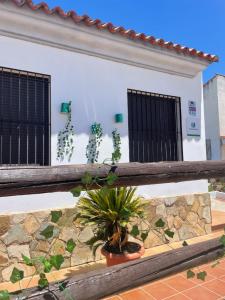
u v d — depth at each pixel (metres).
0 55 4.43
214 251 1.88
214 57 6.53
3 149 4.46
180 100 6.41
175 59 6.12
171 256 1.69
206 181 6.51
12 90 4.60
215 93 16.92
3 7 4.25
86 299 1.34
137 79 5.81
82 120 5.10
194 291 3.98
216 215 7.50
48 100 4.89
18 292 1.25
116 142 5.42
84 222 4.16
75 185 1.39
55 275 4.37
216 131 16.81
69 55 5.06
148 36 5.54
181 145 6.33
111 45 5.37
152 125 6.11
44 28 4.71
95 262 4.90
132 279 1.50
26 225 4.41
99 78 5.35
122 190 4.05
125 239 3.99
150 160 5.98
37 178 1.30
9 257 4.25
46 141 4.83
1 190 1.23
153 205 5.62
